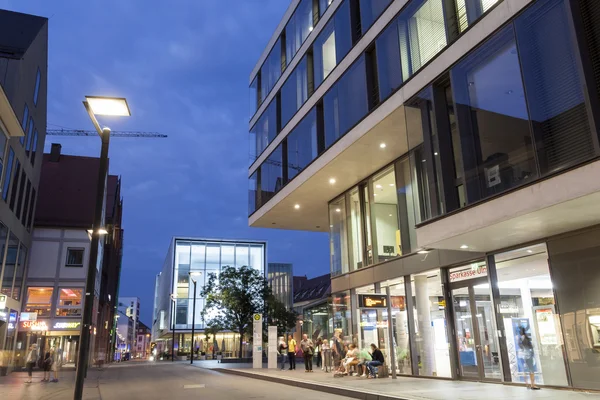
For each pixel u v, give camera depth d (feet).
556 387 39.22
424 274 57.26
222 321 135.85
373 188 69.62
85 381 70.33
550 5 33.58
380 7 56.49
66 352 122.83
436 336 54.13
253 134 98.53
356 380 53.47
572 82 31.37
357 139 58.44
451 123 44.09
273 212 88.07
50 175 146.92
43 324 120.26
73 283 125.18
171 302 200.44
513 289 44.29
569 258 38.96
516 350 43.47
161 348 294.25
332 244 80.23
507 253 45.24
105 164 36.60
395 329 61.31
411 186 60.64
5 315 93.45
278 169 83.41
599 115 29.71
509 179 35.73
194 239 208.95
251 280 133.59
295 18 82.33
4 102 75.87
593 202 31.37
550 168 32.35
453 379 50.42
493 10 38.83
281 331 130.41
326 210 87.97
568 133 31.35
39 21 111.75
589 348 36.83
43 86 114.62
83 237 129.08
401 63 51.37
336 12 67.31
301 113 75.87
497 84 37.70
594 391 36.11
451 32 44.11
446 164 43.42
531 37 34.91
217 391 50.31
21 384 65.10
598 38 30.53
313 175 69.97
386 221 65.87
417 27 49.26
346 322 73.00
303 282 303.07
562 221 36.01
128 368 123.13
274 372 72.79
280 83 85.97
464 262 50.75
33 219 114.93
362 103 58.29
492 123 37.78
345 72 63.05
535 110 33.91
